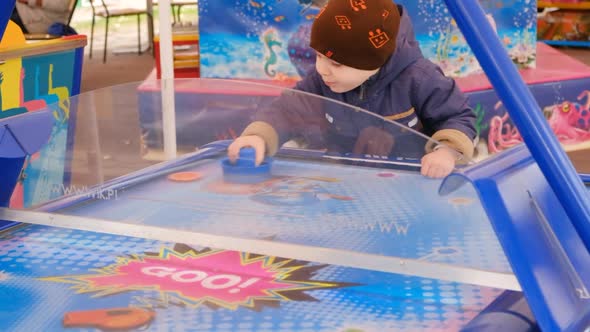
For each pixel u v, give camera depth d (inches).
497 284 32.0
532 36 110.7
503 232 29.7
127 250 40.4
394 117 56.1
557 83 104.8
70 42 80.7
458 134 51.9
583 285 31.1
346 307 33.2
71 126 47.4
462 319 31.9
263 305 33.4
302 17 104.7
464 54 105.5
